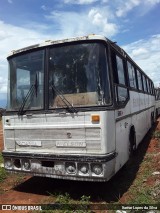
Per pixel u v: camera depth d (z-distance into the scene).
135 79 6.95
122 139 4.85
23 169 4.50
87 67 4.23
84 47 4.29
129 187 4.68
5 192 4.72
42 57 4.54
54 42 4.44
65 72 4.34
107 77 4.15
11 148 4.70
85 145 4.05
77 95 4.20
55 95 4.32
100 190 4.61
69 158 4.06
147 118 9.62
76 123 4.11
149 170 5.44
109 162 3.98
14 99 4.73
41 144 4.38
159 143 8.03
